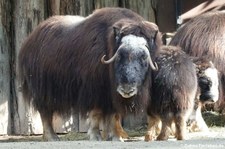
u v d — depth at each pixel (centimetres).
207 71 1770
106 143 1379
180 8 2297
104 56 1530
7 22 2062
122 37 1512
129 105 1543
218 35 1906
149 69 1535
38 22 2066
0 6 2048
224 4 2273
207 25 1925
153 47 1545
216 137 1656
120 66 1485
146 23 1546
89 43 1602
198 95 1786
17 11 2062
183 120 1562
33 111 1912
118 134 1641
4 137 1958
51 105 1717
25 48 1781
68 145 1324
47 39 1727
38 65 1728
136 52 1482
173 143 1352
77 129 2062
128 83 1469
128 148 1238
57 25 1733
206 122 2089
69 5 2114
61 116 1728
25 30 2055
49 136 1744
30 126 2027
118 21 1563
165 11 2266
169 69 1559
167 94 1556
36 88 1738
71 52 1641
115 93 1538
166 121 1573
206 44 1894
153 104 1585
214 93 1770
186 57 1598
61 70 1661
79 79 1611
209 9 2281
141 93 1527
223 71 1891
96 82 1577
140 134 1959
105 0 2159
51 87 1698
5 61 2041
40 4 2073
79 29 1659
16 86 2044
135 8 2202
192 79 1577
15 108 2047
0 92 2022
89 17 1658
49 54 1703
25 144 1379
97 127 1602
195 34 1916
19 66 1809
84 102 1598
